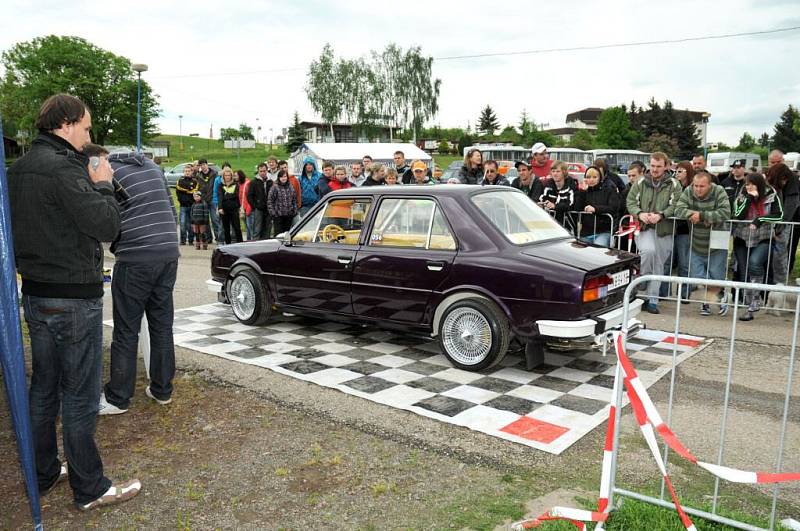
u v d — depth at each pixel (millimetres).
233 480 3570
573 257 5172
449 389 5020
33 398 3248
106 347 6309
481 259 5316
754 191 7656
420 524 3064
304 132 91812
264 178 13383
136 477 3627
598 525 2848
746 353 6039
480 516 3127
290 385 5137
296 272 6539
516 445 3990
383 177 10039
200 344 6406
